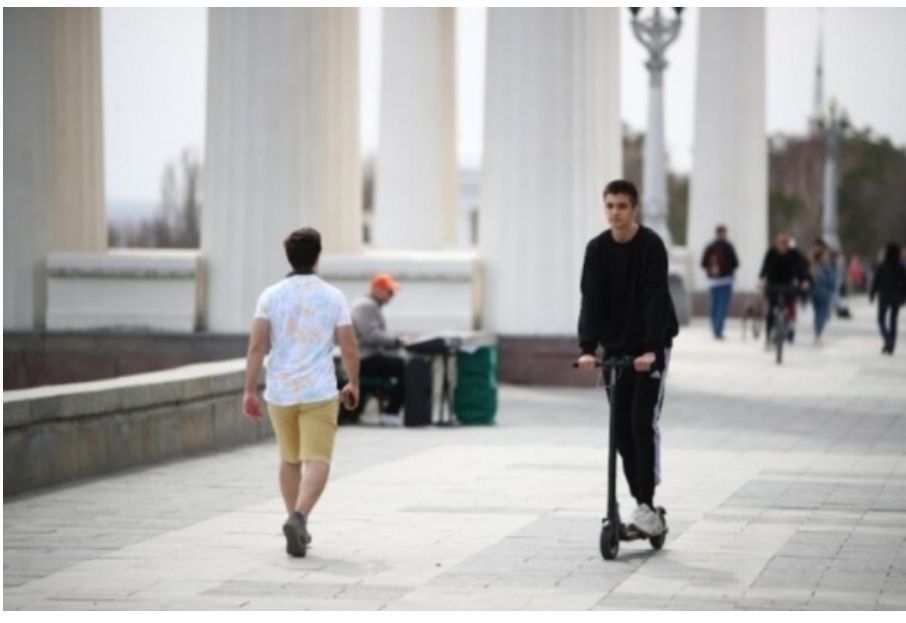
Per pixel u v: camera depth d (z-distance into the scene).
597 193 55.19
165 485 31.77
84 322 55.41
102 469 33.28
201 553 24.95
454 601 21.64
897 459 36.12
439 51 87.06
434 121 86.56
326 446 24.98
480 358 42.84
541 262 54.72
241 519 27.92
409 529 26.89
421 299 54.78
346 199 58.53
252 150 54.66
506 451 37.16
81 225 57.84
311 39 55.34
